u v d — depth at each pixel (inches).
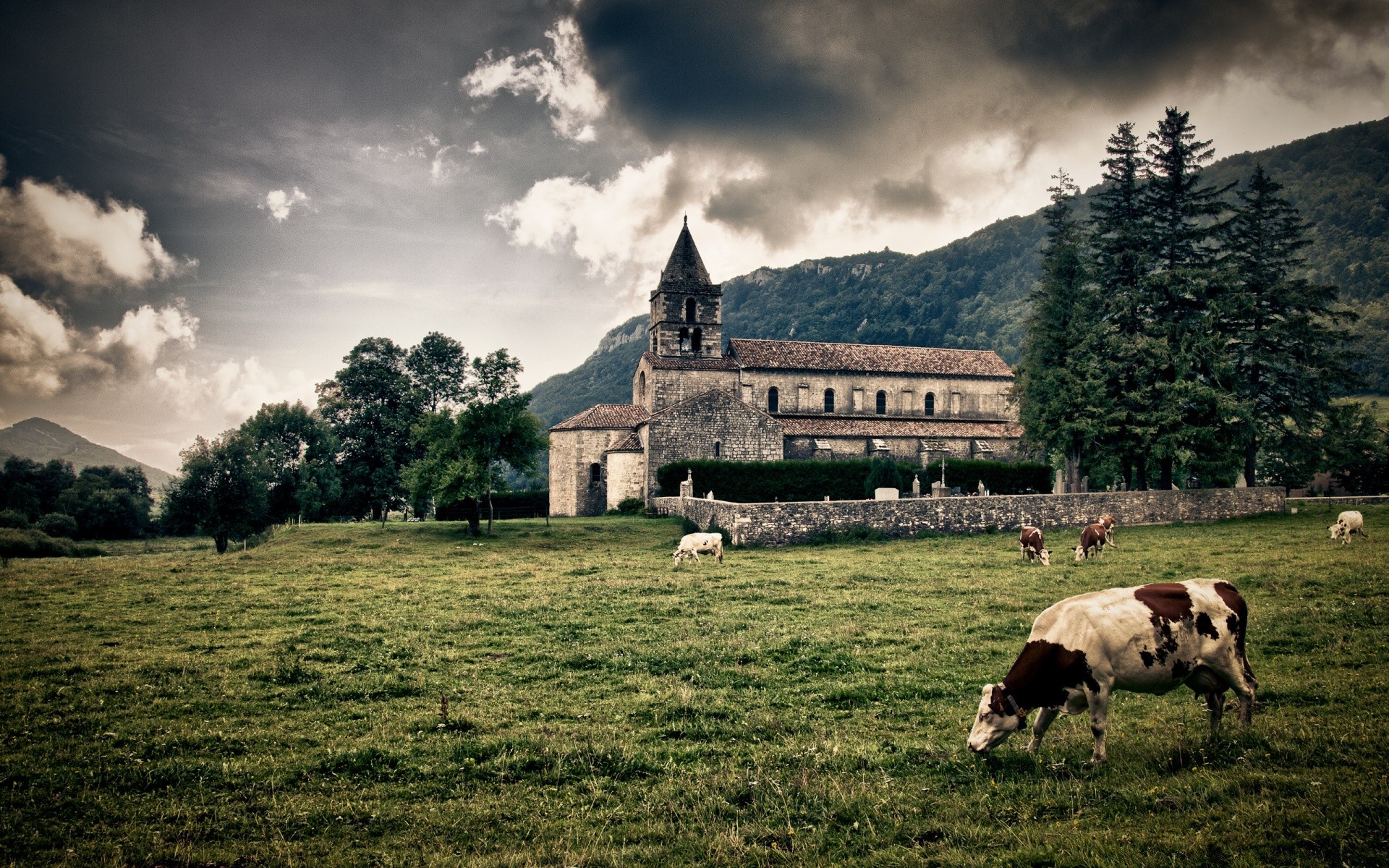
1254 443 1926.7
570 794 419.2
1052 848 312.3
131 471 4626.0
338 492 2650.1
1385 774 348.5
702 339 2773.1
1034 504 1648.6
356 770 463.5
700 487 2220.7
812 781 412.2
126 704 592.4
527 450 1798.7
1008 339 6747.1
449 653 725.9
